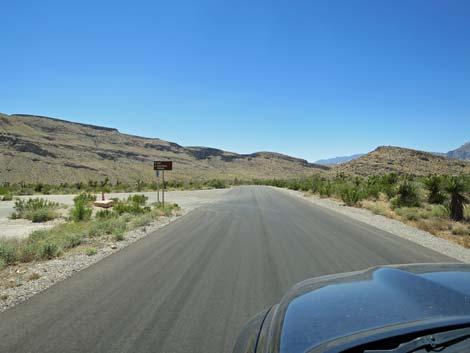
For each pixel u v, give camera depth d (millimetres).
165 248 9375
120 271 7004
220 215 17812
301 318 2352
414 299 2320
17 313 4793
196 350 3756
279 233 11961
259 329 2719
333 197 33062
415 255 8547
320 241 10406
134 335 4105
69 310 4891
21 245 9352
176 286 5996
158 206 20766
